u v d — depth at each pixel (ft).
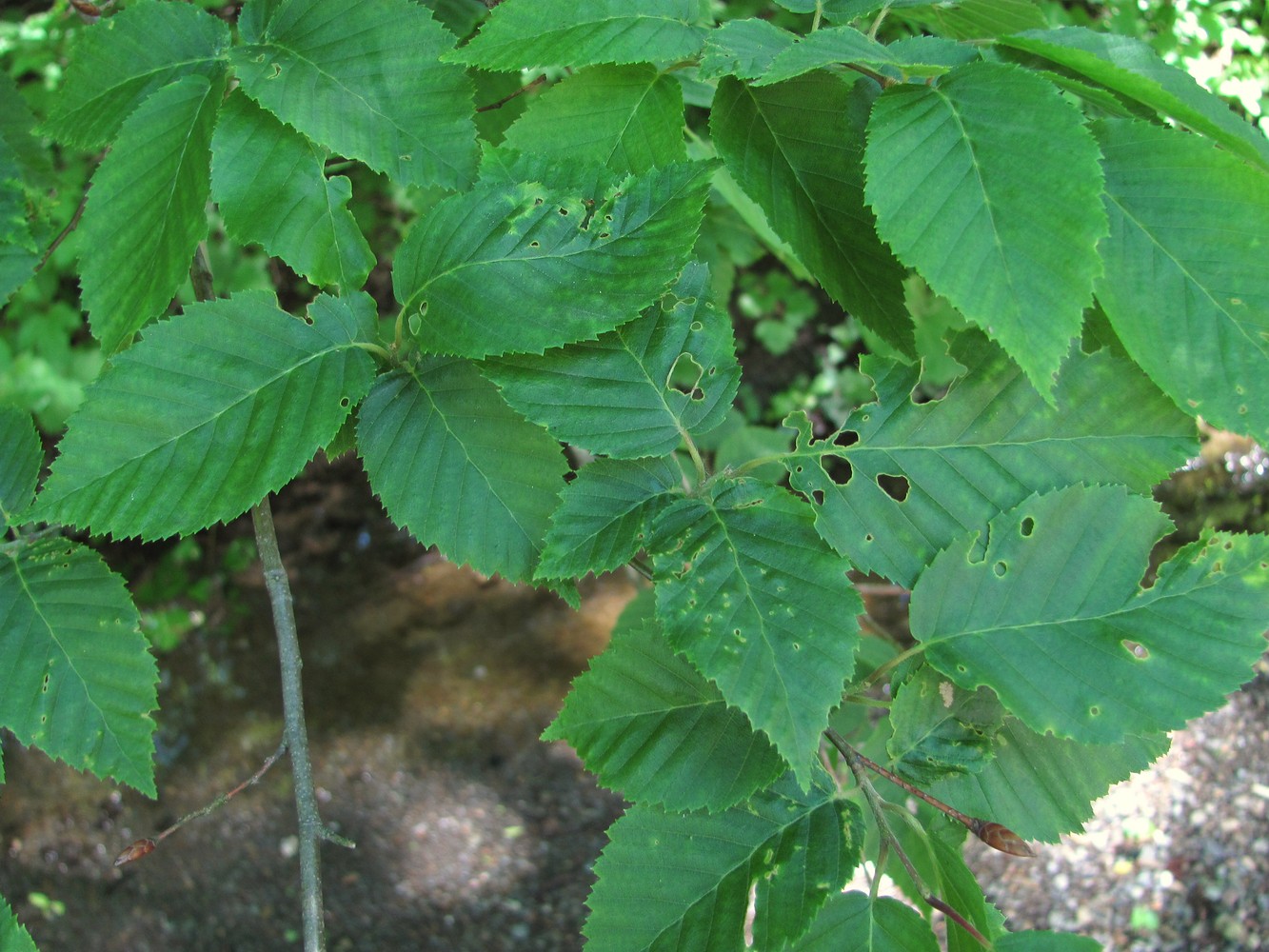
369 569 6.09
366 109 1.42
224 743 5.39
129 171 1.44
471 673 5.69
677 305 1.38
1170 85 1.37
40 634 1.49
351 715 5.51
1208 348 1.26
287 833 5.09
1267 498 5.64
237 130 1.42
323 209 1.42
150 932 4.74
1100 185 1.21
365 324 1.38
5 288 1.56
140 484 1.29
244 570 5.89
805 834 1.37
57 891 4.84
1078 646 1.35
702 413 1.36
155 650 5.56
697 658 1.26
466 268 1.34
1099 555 1.37
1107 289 1.27
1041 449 1.39
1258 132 1.39
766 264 6.11
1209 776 5.07
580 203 1.34
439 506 1.37
